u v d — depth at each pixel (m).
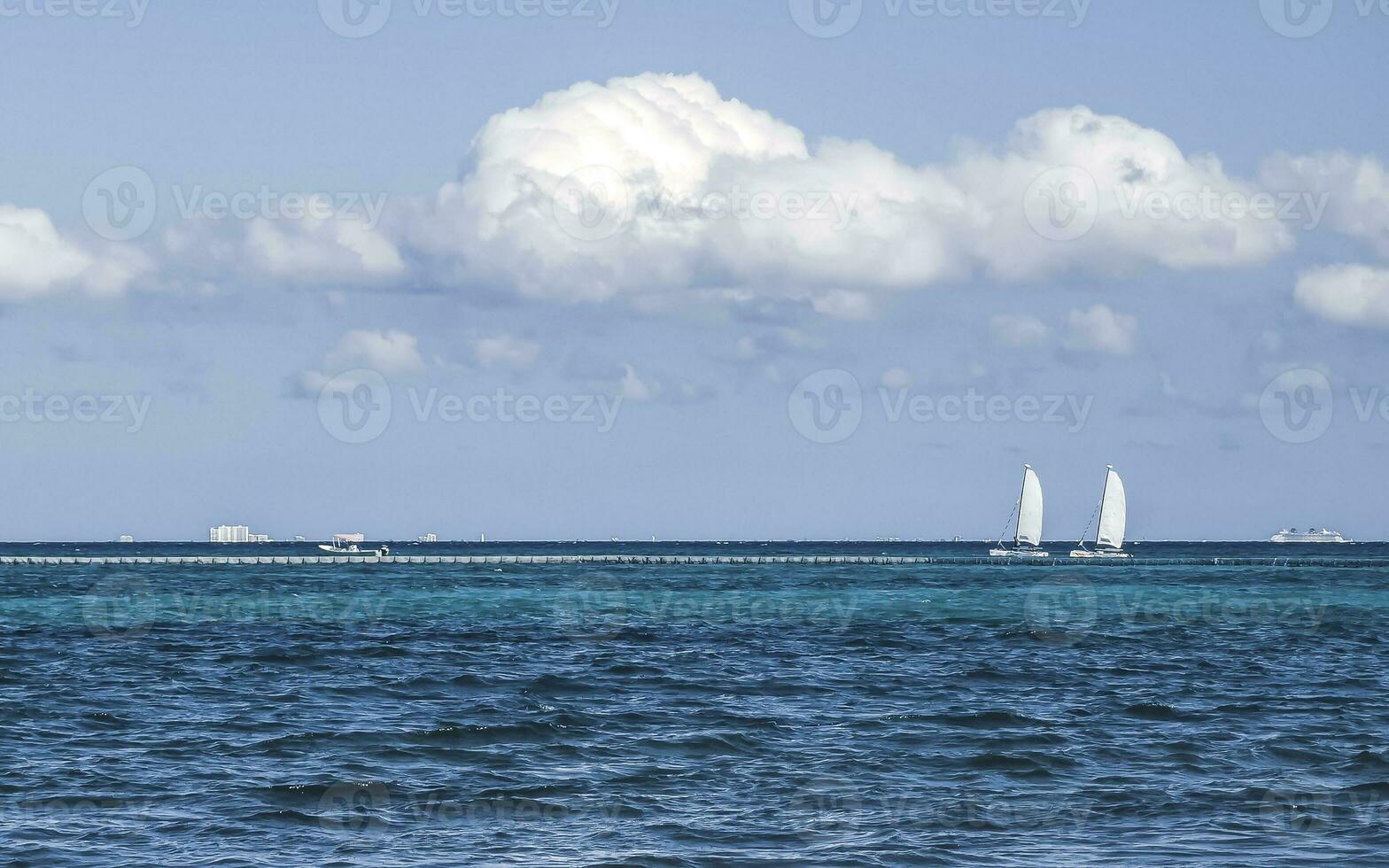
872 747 76.38
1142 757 73.56
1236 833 56.81
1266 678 111.00
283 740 77.31
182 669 115.56
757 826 57.94
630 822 58.66
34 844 54.34
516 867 51.59
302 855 53.28
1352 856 53.16
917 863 52.41
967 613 195.00
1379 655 131.88
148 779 66.88
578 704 93.44
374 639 146.62
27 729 81.25
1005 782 67.00
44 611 195.12
